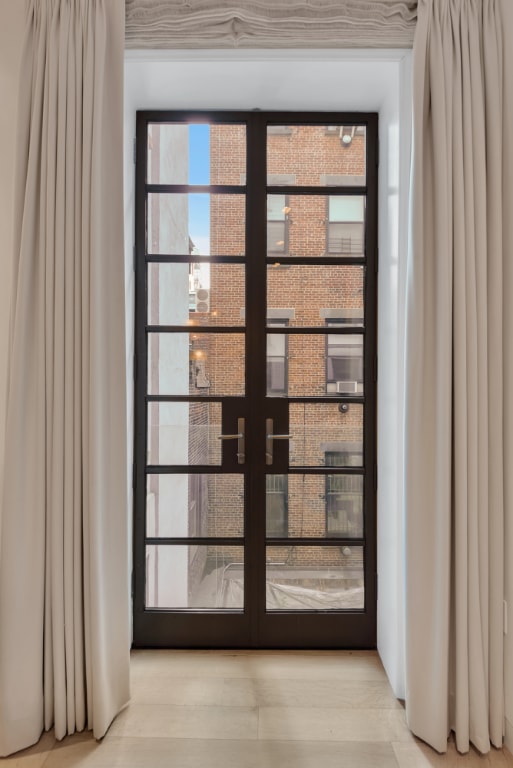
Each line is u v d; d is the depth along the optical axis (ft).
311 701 5.52
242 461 6.84
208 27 5.36
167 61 5.65
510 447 5.06
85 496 5.08
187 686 5.79
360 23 5.29
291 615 6.68
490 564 5.09
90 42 5.05
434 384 5.14
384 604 6.32
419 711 5.02
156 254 6.91
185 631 6.67
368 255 6.79
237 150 6.93
